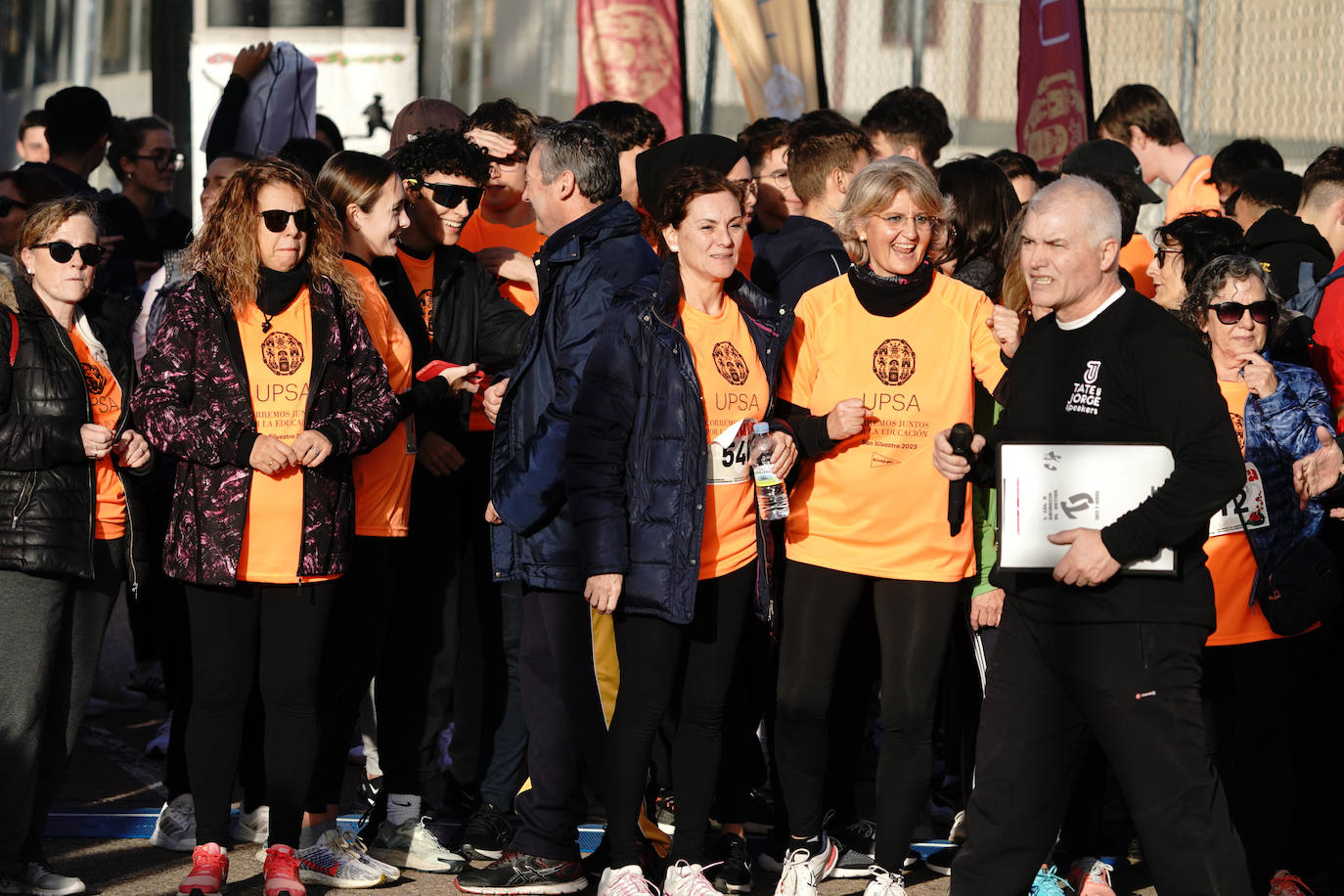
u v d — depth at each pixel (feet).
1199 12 102.58
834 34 102.78
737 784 52.01
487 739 55.16
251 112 82.58
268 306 47.52
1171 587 38.70
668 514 45.68
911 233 47.65
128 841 55.21
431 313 55.67
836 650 48.42
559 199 50.67
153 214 85.05
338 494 47.73
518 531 48.75
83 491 47.44
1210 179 78.48
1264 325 47.29
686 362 45.93
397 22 90.84
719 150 53.11
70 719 49.37
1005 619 41.34
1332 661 50.88
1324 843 50.93
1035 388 40.75
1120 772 39.29
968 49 103.24
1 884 48.11
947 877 53.31
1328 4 100.17
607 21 92.73
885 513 47.60
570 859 50.83
